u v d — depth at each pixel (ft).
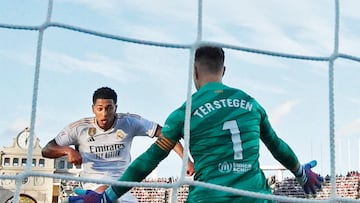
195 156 13.28
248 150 13.08
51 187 112.27
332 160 13.82
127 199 22.38
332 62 14.73
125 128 23.20
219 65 14.12
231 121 13.20
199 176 13.08
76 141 23.27
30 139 14.02
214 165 12.84
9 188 98.53
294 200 12.35
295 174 15.05
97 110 22.85
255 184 12.86
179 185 12.55
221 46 14.15
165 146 13.16
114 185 13.37
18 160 125.29
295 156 14.61
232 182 12.69
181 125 13.19
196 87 14.35
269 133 14.14
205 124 13.11
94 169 23.07
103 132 23.13
